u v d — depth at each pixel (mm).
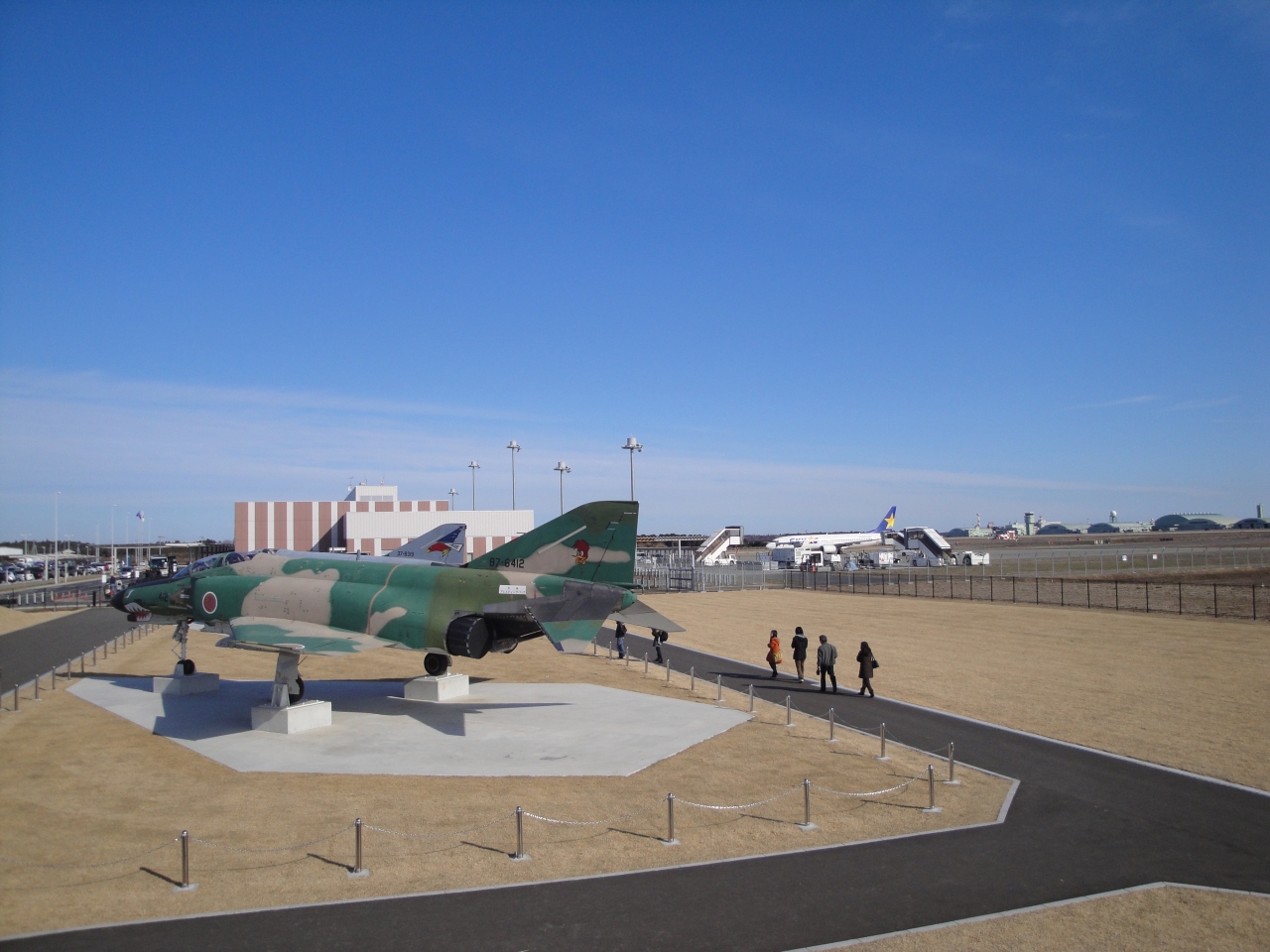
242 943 9062
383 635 21297
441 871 11219
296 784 15148
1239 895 10641
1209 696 24141
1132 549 124438
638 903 10242
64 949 8867
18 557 141250
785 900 10375
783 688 26359
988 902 10375
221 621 23500
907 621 44688
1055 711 22406
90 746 17750
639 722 20734
